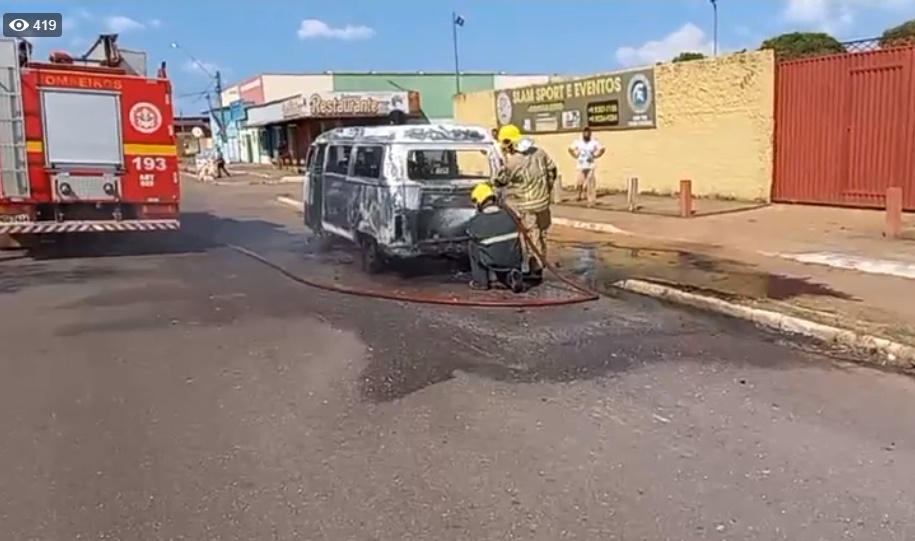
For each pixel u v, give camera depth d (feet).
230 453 15.49
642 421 16.93
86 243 47.88
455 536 12.14
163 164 42.50
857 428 16.40
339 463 14.96
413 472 14.51
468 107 94.12
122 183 41.45
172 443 16.03
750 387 19.08
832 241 39.58
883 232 41.50
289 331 25.26
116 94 40.96
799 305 26.35
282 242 48.08
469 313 27.43
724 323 25.62
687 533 12.18
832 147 51.75
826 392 18.70
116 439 16.26
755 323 25.44
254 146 201.67
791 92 54.19
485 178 34.27
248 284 33.73
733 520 12.57
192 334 24.99
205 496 13.65
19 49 38.96
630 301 29.12
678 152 64.64
